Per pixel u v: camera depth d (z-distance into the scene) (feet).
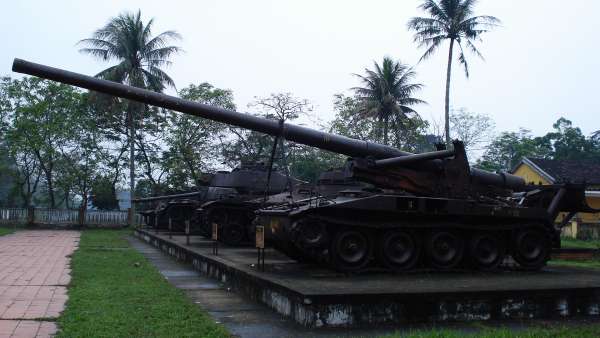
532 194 40.83
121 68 110.73
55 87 113.29
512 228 36.78
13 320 24.21
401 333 22.72
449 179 37.06
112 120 120.06
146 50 114.32
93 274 39.27
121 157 124.16
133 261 49.24
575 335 22.66
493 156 185.06
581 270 38.01
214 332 22.39
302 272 32.65
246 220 59.31
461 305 25.85
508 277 32.63
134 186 121.19
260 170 64.39
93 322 23.61
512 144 184.03
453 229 35.50
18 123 111.04
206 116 36.22
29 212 114.83
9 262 47.26
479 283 29.04
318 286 26.30
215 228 44.78
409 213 33.53
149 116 120.26
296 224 31.45
